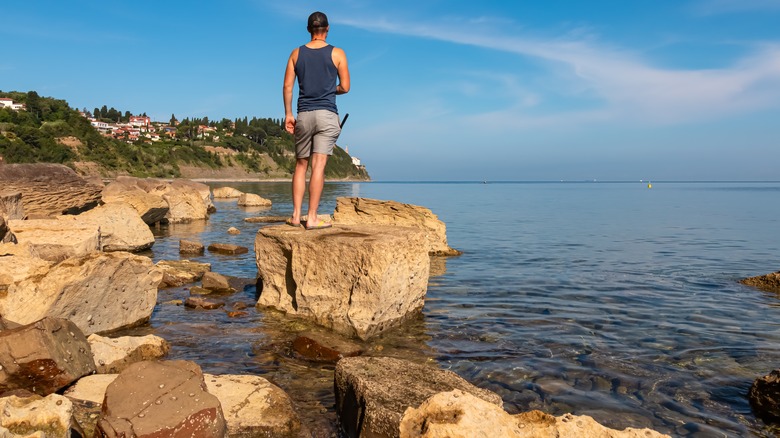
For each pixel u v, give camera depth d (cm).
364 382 487
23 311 657
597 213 3941
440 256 1655
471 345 741
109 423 360
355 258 787
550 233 2417
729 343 763
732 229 2652
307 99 819
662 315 923
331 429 489
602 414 528
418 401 455
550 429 359
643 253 1764
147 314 811
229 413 459
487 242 2053
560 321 877
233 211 3653
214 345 705
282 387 573
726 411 538
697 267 1479
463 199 6612
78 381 502
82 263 709
